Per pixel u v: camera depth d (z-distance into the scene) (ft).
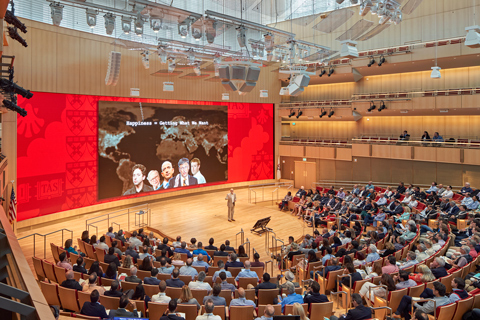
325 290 30.71
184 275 28.91
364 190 70.69
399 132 87.86
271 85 97.04
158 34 66.44
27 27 51.80
